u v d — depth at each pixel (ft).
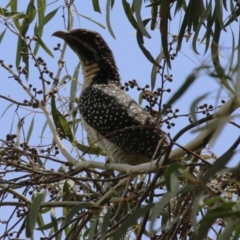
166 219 30.19
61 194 36.65
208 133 29.94
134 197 30.37
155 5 35.55
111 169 33.96
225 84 22.95
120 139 40.22
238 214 22.09
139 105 41.65
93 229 28.14
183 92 22.97
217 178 27.91
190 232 30.35
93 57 44.86
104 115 40.93
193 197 23.71
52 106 39.24
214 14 34.73
